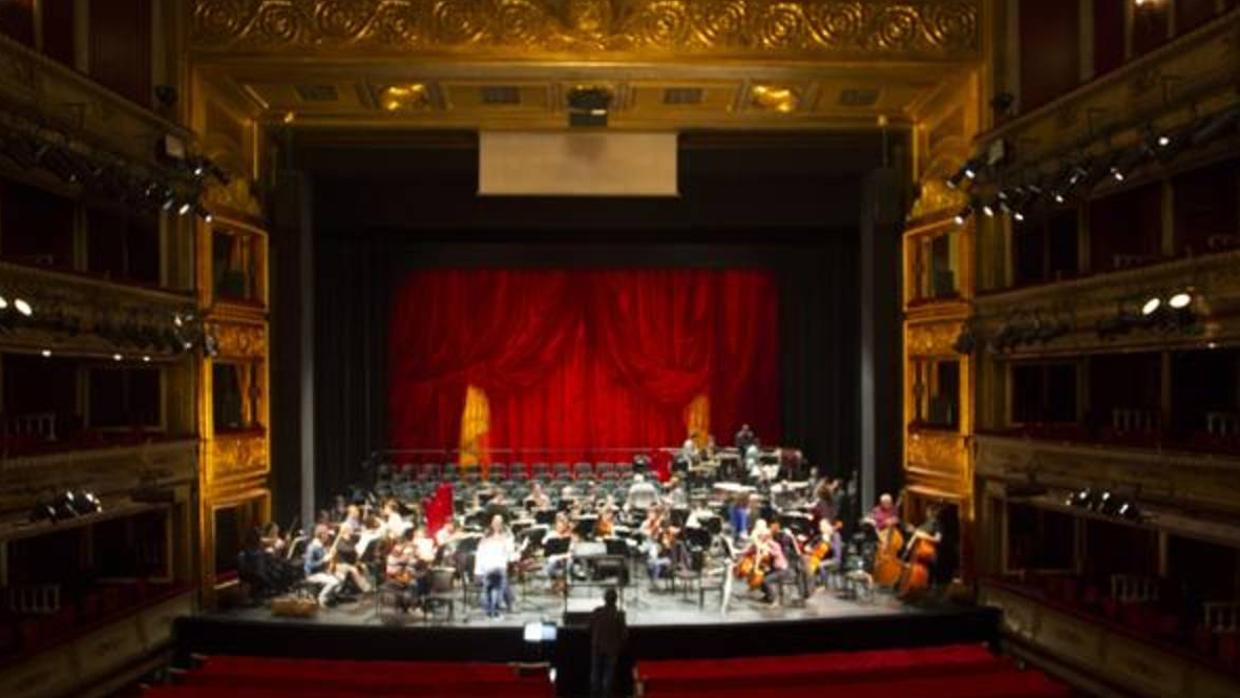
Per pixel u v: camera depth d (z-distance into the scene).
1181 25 17.33
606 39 21.20
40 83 16.47
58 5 18.05
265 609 20.89
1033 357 20.58
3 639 15.13
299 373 24.70
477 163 26.02
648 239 30.08
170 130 20.38
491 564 19.61
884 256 25.53
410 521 22.48
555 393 31.70
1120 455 17.25
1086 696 17.81
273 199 24.80
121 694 17.95
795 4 21.36
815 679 15.15
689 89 22.80
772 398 31.61
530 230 29.75
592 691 16.89
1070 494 18.84
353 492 26.67
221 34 21.11
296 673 16.14
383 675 16.05
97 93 18.03
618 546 19.27
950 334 23.08
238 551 23.66
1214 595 17.16
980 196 21.56
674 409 31.67
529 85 22.47
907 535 22.20
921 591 20.94
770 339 31.58
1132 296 17.09
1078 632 18.09
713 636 18.75
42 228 18.72
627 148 24.59
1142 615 16.41
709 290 31.67
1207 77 15.30
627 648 18.59
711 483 27.42
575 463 31.48
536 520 21.89
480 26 21.12
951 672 15.59
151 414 21.30
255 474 23.50
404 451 30.97
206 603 21.25
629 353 31.66
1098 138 17.86
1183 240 17.53
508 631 18.80
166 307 20.17
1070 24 20.17
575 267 31.39
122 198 18.16
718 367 31.69
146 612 18.97
